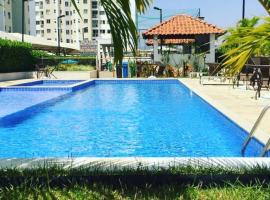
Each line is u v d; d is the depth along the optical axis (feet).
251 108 34.32
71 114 40.47
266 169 13.55
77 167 13.85
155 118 37.22
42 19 408.26
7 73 78.89
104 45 108.88
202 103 44.01
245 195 11.99
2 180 13.10
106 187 12.86
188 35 89.51
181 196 12.00
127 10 11.27
